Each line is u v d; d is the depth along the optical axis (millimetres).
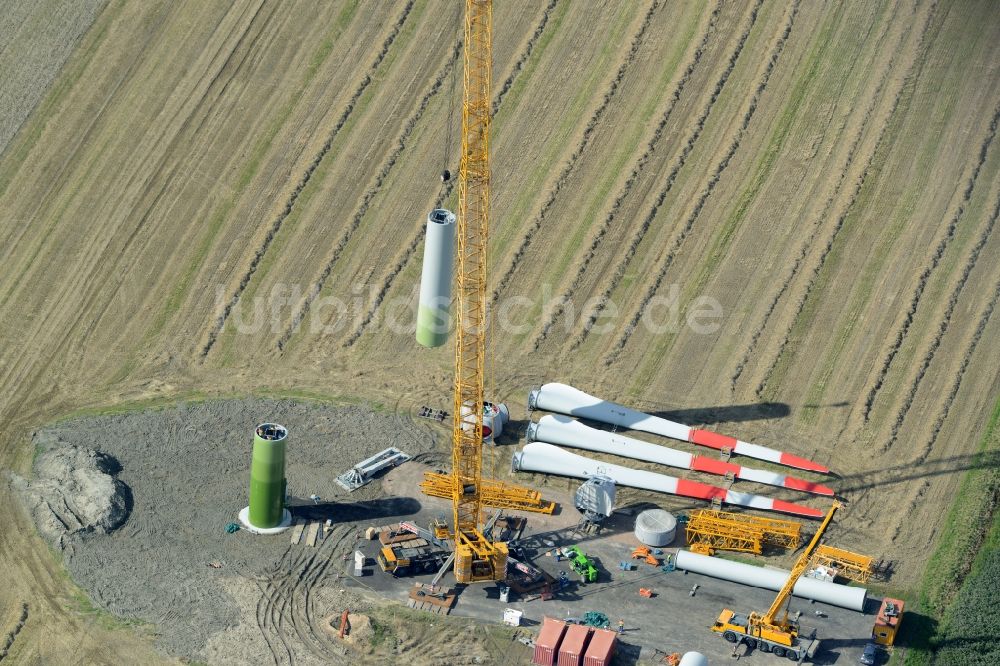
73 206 143625
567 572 110062
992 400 126812
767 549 112750
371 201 144625
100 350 132250
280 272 139125
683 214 143625
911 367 129750
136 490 116812
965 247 139750
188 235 141875
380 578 109312
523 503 116125
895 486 119062
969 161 146375
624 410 125000
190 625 104500
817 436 124312
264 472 109938
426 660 102312
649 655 102500
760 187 145500
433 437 124188
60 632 103688
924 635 105062
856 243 140375
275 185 145875
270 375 130750
